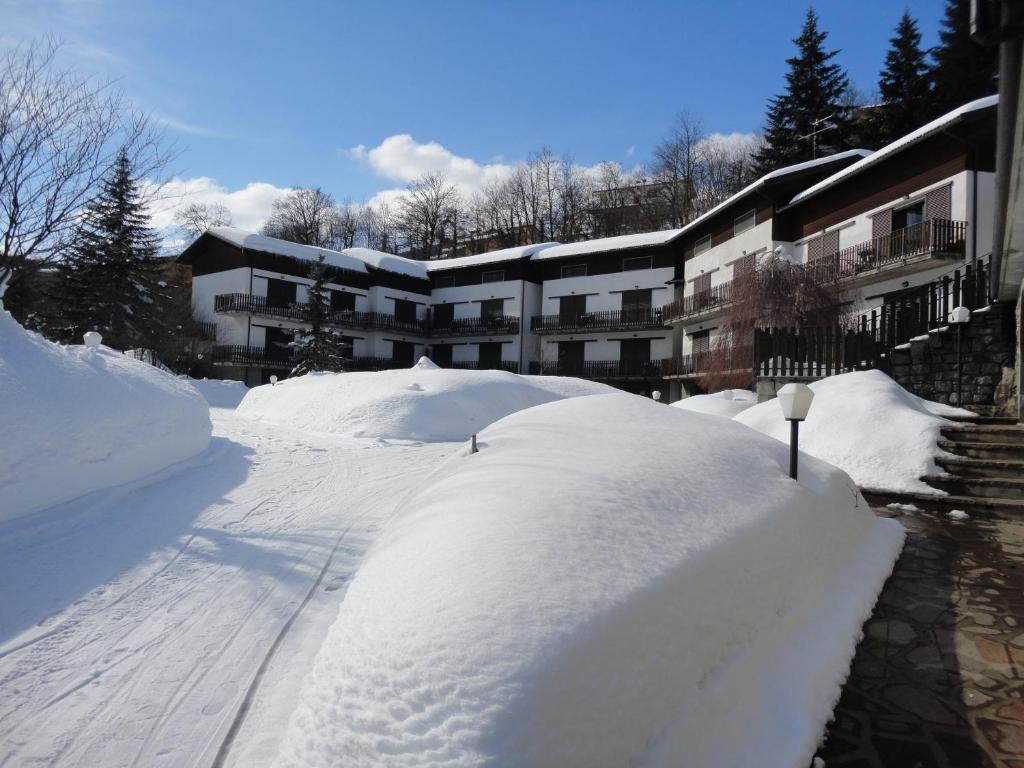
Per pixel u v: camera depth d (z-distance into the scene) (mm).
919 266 17359
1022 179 5301
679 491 2934
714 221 28422
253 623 3275
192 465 7746
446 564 2230
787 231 23781
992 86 29703
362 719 1746
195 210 37438
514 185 59406
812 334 10195
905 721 2338
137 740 2252
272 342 35219
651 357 33438
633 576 2121
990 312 8625
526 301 38406
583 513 2531
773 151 39719
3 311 5879
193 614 3389
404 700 1719
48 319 27266
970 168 16391
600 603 1938
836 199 21406
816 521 3469
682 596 2160
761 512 2994
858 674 2711
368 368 38281
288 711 2420
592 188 57438
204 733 2293
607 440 3646
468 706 1623
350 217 67812
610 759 1645
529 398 14312
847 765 2062
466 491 3111
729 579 2420
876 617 3326
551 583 2018
